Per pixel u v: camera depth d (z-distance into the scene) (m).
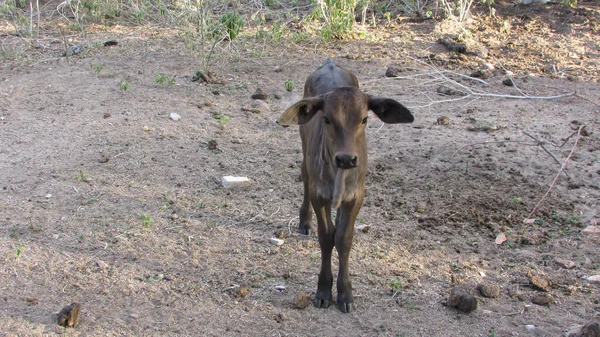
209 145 8.12
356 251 6.21
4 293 5.54
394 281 5.75
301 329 5.21
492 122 8.70
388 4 13.05
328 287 5.50
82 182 7.34
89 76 10.17
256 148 8.19
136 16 12.64
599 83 9.88
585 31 11.70
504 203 7.03
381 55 10.95
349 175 5.02
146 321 5.27
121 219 6.70
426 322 5.29
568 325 5.25
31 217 6.68
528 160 7.82
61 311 5.21
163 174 7.56
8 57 11.08
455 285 5.75
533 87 9.77
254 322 5.27
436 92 9.66
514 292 5.67
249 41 11.62
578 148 8.05
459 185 7.36
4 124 8.68
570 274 5.92
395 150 8.12
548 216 6.82
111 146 8.09
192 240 6.37
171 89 9.70
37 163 7.73
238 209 6.93
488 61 10.71
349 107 4.75
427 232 6.56
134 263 6.00
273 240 6.35
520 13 12.54
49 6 14.04
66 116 8.87
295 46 11.43
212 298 5.56
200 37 11.34
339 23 11.59
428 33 11.83
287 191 7.30
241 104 9.34
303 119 4.99
